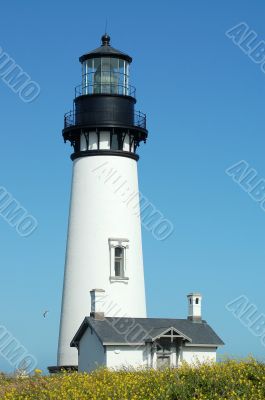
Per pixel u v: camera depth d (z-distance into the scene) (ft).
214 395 111.14
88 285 195.21
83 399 113.09
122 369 156.15
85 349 188.55
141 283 199.31
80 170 199.82
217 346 188.34
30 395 118.11
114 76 201.36
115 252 196.65
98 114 197.67
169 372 124.36
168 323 191.52
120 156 198.49
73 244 198.49
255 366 122.52
